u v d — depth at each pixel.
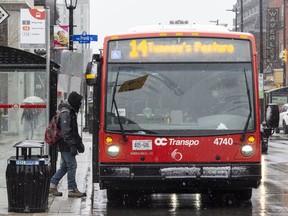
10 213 11.25
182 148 11.79
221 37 12.35
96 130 12.66
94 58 12.31
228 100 12.09
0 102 14.91
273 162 22.66
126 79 12.13
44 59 14.63
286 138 40.19
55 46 26.39
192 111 12.00
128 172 11.77
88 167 20.23
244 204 13.03
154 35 12.29
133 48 12.25
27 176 11.23
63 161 13.55
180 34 12.31
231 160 11.83
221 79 12.19
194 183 11.84
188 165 11.74
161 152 11.78
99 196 14.53
